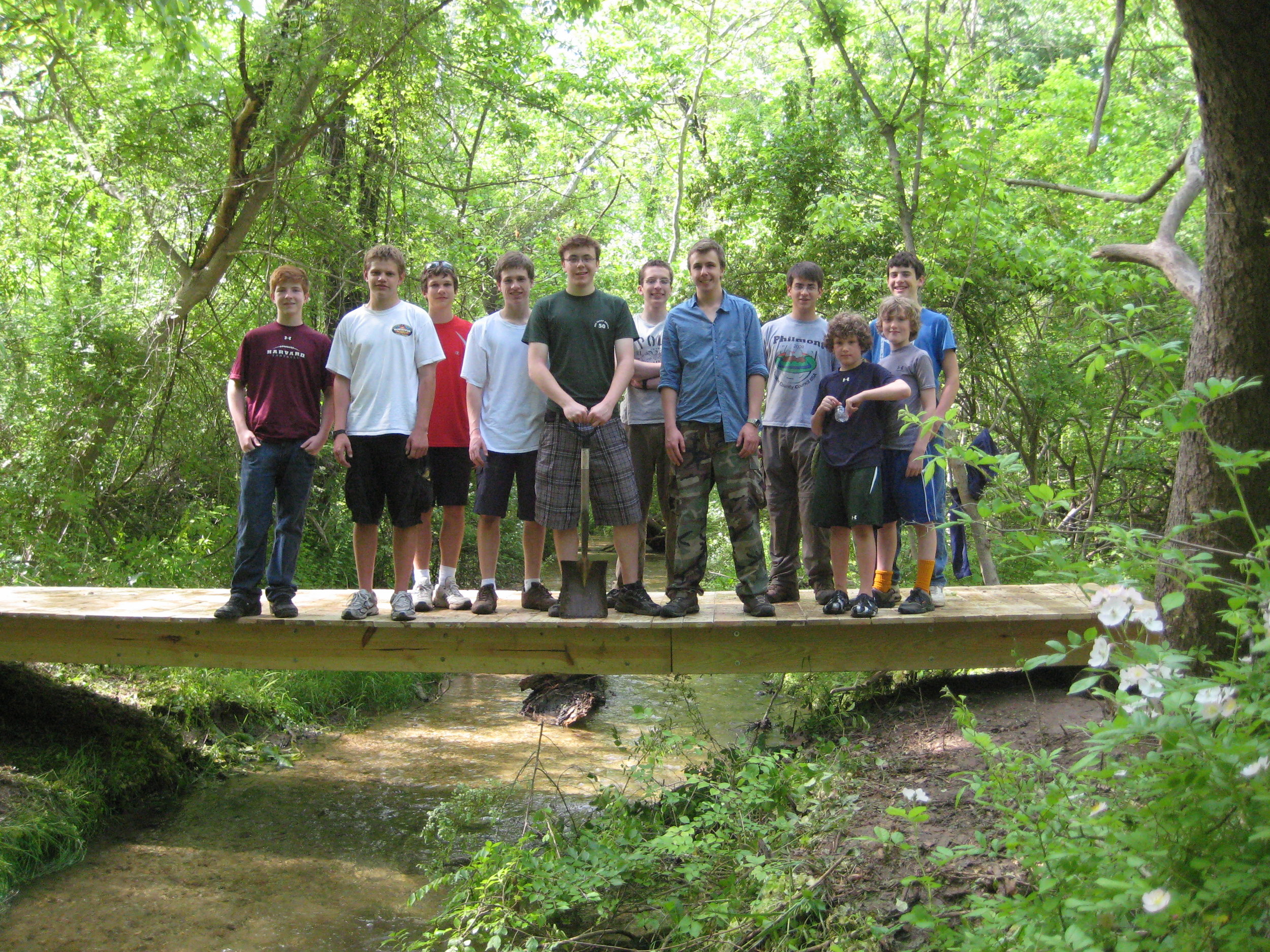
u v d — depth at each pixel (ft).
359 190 34.06
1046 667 18.84
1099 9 40.32
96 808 16.99
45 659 17.75
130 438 29.30
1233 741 6.72
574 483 16.06
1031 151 33.58
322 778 19.62
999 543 9.86
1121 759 10.00
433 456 17.43
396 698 24.97
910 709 18.94
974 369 30.35
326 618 16.93
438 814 15.39
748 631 17.08
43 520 27.07
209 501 30.71
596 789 18.40
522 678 26.81
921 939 10.79
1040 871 8.15
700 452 16.31
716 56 48.78
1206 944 6.46
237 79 29.68
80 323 28.25
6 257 30.76
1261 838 6.41
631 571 16.98
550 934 12.39
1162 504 33.19
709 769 17.42
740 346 16.24
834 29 26.18
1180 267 15.65
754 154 35.94
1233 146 12.16
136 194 29.58
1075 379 29.14
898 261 17.69
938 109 26.50
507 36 37.83
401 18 29.01
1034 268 25.79
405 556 16.65
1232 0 11.15
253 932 13.60
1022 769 10.23
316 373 16.71
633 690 25.72
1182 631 13.12
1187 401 8.17
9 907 14.03
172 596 19.49
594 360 15.75
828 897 11.68
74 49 28.30
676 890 12.73
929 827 13.29
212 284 29.71
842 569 17.01
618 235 59.62
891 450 16.78
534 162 53.98
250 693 22.35
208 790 18.94
